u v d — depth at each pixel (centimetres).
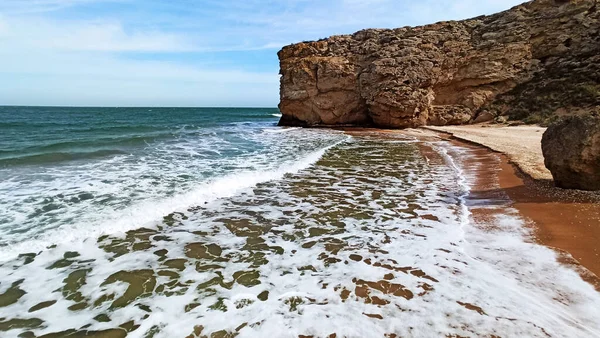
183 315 341
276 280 409
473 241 502
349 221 613
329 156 1388
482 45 2780
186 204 704
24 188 788
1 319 330
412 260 452
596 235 494
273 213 659
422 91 2780
